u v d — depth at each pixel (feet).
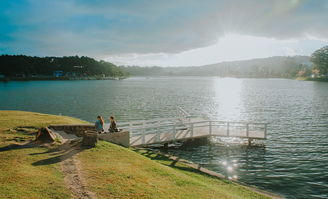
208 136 85.61
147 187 34.19
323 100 223.92
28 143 52.80
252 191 42.80
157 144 83.35
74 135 63.10
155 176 39.17
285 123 123.44
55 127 65.26
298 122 125.39
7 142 52.42
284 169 60.90
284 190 49.42
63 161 42.91
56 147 51.31
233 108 184.85
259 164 64.69
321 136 95.50
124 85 542.16
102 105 199.93
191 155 72.79
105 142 57.82
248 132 83.61
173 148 79.87
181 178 39.65
